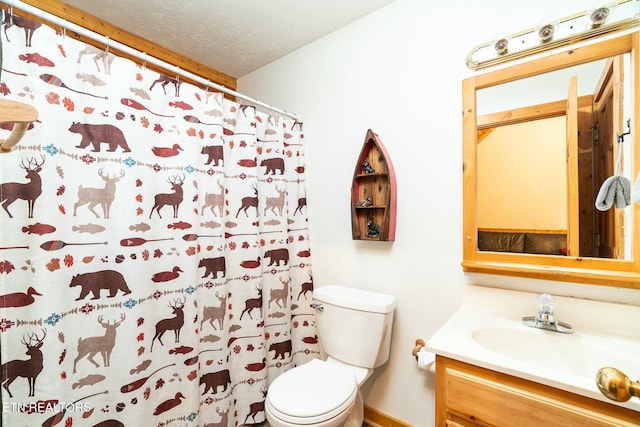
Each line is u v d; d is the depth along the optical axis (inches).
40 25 39.0
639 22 38.6
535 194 46.6
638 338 38.6
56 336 39.9
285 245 72.4
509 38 46.4
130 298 47.6
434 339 39.0
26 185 38.0
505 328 42.8
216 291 59.9
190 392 54.7
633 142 39.2
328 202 72.7
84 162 43.1
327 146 72.4
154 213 51.4
